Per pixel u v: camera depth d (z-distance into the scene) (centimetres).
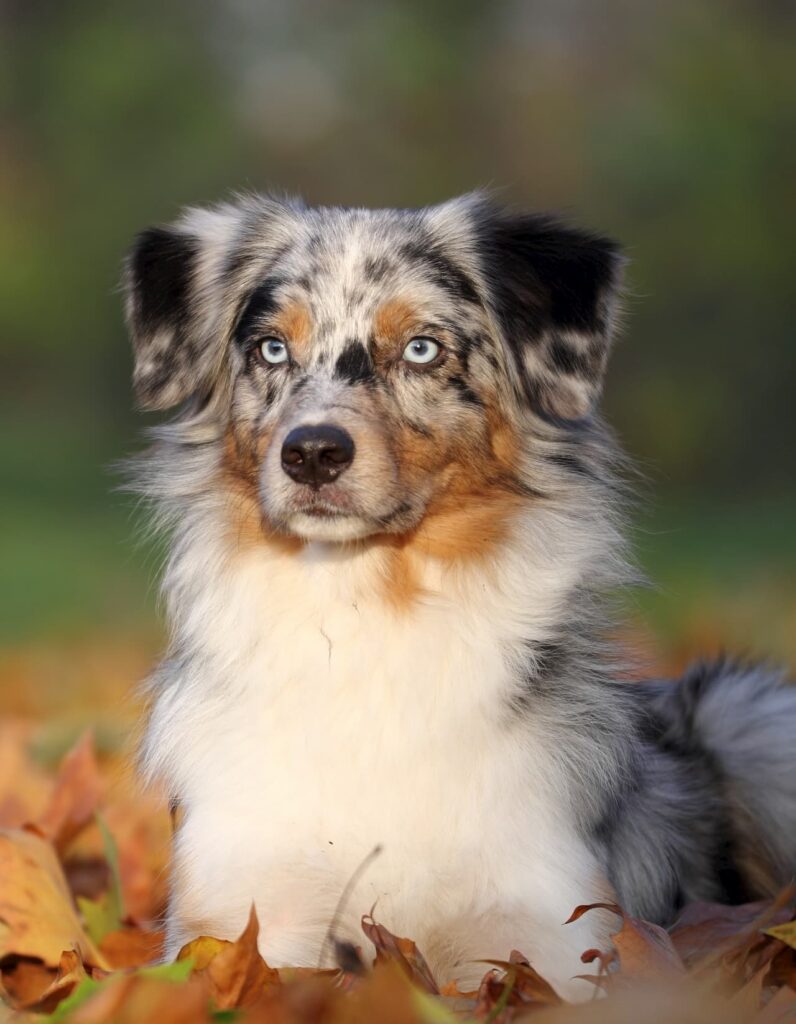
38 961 927
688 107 5822
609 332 1002
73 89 6744
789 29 6056
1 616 3066
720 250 5625
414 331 961
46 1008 802
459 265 997
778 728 1112
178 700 938
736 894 1070
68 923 938
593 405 998
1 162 6925
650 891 963
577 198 6044
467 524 933
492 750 879
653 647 2194
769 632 2464
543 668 916
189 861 884
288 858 866
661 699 1147
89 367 6950
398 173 6675
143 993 650
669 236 5706
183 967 706
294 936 852
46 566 3809
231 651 923
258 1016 667
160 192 6688
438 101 6631
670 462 5634
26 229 6925
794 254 5659
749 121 5753
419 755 875
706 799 1063
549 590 932
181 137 6669
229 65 6850
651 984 742
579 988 818
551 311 1002
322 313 963
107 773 1465
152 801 1095
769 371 5656
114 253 6775
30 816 1292
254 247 1041
